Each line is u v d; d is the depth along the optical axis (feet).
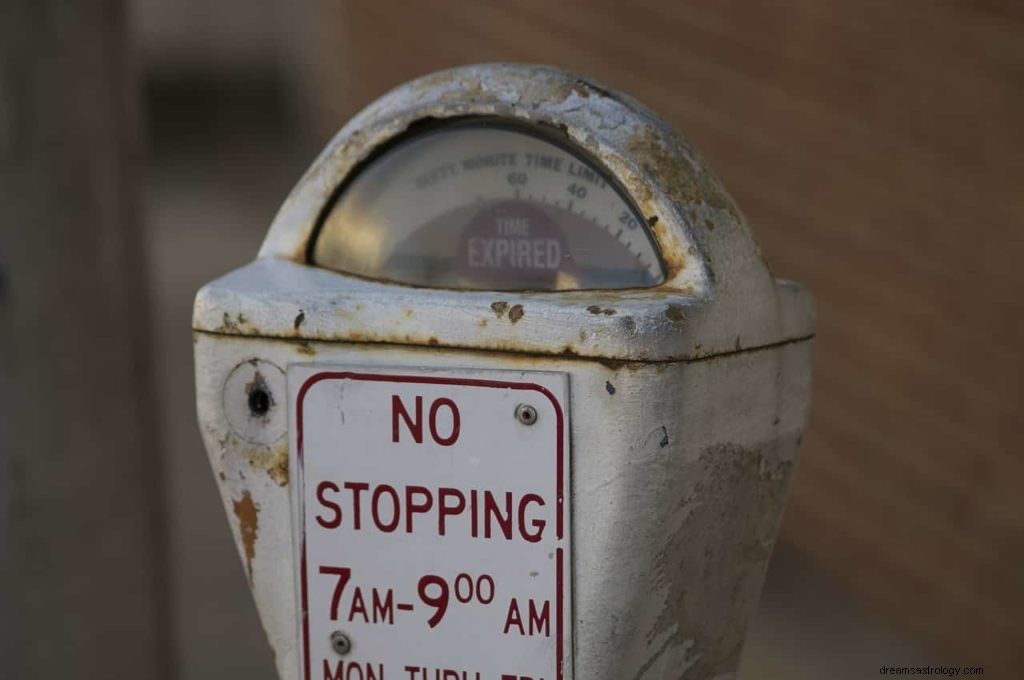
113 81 20.93
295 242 14.25
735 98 32.37
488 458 12.96
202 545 36.91
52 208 20.08
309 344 13.28
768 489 14.03
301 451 13.50
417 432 13.12
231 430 13.71
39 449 20.10
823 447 31.58
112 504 20.85
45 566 20.24
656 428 12.46
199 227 62.95
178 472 40.81
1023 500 26.91
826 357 31.04
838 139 30.07
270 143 65.36
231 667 30.58
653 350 12.27
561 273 13.61
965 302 27.81
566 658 13.09
